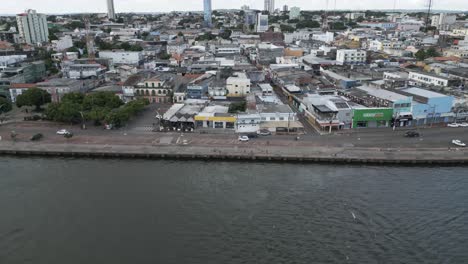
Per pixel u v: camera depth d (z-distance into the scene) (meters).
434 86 143.62
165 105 139.38
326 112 108.69
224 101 135.12
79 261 54.19
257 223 63.78
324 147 97.19
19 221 64.00
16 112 131.25
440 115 116.12
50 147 97.50
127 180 80.50
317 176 82.94
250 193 74.44
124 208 68.31
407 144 99.25
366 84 147.25
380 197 72.62
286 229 62.12
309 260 54.62
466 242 58.62
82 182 79.38
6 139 103.06
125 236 59.94
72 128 112.75
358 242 58.72
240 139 101.94
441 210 67.69
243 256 55.50
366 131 110.12
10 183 78.75
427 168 87.50
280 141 101.88
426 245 57.97
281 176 82.88
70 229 61.81
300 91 147.00
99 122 116.12
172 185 77.94
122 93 141.88
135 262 53.94
